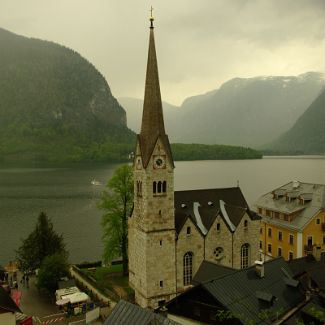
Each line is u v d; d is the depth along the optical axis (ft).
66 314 225.97
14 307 185.98
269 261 190.80
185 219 247.70
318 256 220.64
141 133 239.09
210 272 197.26
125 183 282.77
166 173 238.07
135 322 130.41
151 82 235.40
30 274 297.12
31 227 477.77
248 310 156.35
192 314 165.27
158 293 239.71
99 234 444.96
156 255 238.48
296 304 171.63
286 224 296.10
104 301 240.94
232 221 268.62
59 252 284.82
